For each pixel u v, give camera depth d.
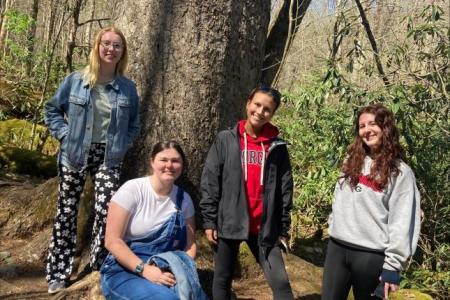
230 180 2.93
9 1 12.28
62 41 11.09
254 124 2.90
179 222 2.77
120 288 2.57
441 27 4.82
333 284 2.82
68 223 3.16
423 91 4.71
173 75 3.64
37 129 8.38
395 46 4.98
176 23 3.63
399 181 2.59
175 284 2.55
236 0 3.73
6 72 10.12
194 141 3.67
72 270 3.43
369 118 2.66
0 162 6.50
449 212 5.29
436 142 4.88
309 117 5.46
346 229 2.71
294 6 5.27
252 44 3.88
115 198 2.70
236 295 3.73
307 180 5.70
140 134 3.65
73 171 3.10
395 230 2.55
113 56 3.04
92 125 3.06
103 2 12.83
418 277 5.00
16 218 4.10
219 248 3.00
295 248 5.67
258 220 2.97
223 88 3.74
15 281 3.41
